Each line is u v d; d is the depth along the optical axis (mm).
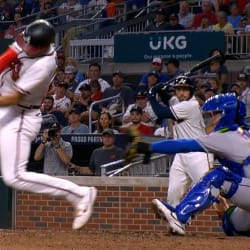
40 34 21922
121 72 51219
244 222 27516
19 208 38156
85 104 46031
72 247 24516
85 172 39031
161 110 32156
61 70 51281
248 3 53656
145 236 28219
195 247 24938
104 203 37094
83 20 58344
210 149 26359
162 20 54562
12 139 22547
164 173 38375
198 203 27141
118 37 52844
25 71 22219
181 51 51281
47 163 39281
